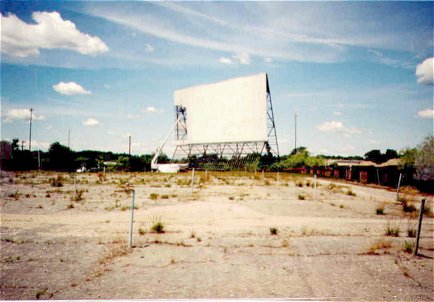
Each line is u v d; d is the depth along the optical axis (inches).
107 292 187.9
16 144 2011.6
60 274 218.7
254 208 531.5
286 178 1424.7
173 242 304.7
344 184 1097.4
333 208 542.3
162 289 193.5
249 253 272.8
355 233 352.2
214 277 216.5
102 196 679.7
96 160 2751.0
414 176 896.9
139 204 565.9
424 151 880.9
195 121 2637.8
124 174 1766.7
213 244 299.0
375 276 222.7
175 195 697.6
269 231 356.2
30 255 260.8
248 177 1540.4
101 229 356.8
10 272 221.8
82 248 282.0
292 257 263.6
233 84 2440.9
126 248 283.0
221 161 2561.5
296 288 199.0
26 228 358.9
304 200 639.8
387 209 541.6
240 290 194.1
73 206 522.9
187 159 2753.4
